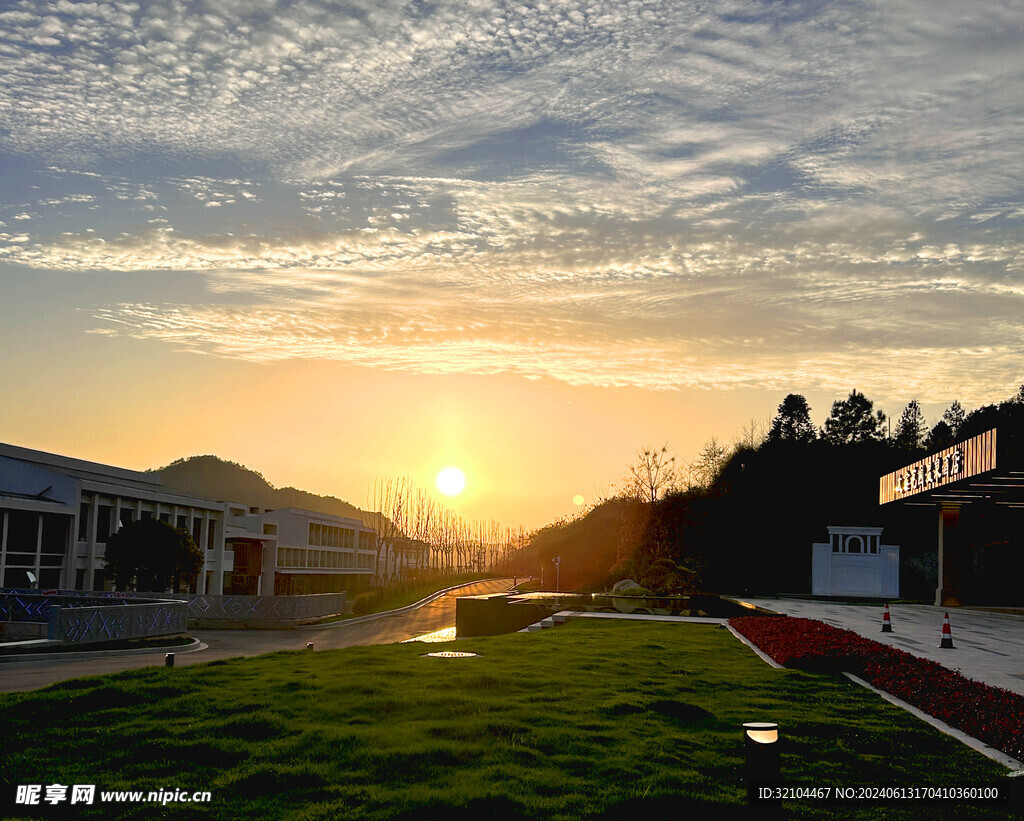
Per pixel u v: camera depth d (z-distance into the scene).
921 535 62.19
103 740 9.95
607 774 8.83
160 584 42.19
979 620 32.09
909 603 45.06
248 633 37.69
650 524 59.75
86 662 23.42
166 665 15.64
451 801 7.86
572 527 88.44
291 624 41.62
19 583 40.62
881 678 14.31
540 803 7.93
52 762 9.21
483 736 10.06
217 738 9.95
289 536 82.38
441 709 11.36
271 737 10.12
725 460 71.06
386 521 101.94
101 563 46.91
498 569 126.62
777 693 13.52
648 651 18.66
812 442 76.88
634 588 45.59
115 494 48.41
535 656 17.33
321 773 8.67
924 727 11.30
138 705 11.73
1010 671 16.67
